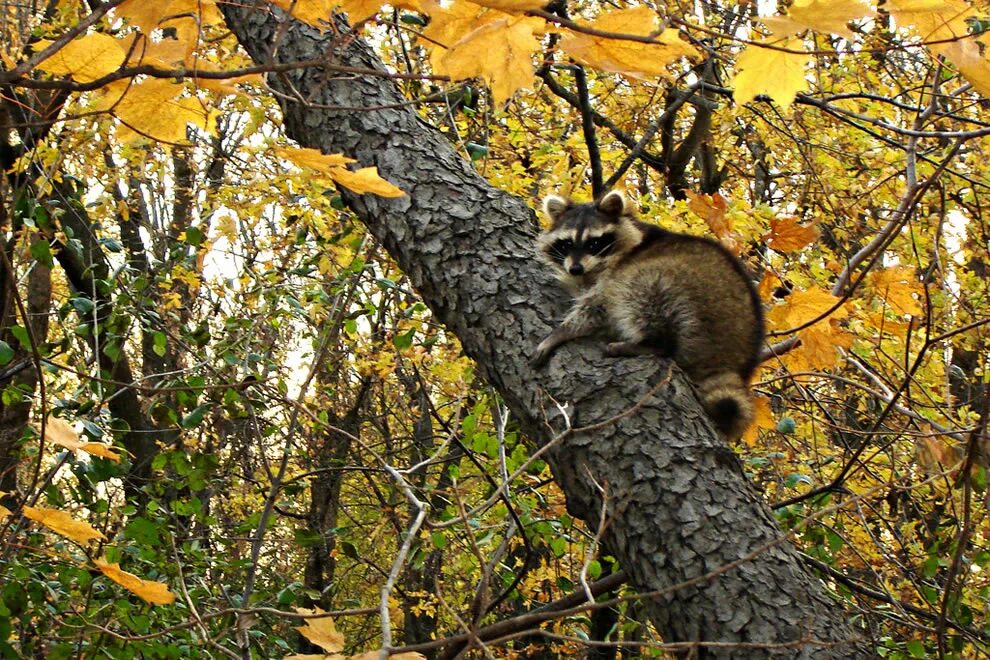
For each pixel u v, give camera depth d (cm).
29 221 465
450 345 776
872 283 411
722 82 802
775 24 179
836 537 488
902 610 462
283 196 671
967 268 836
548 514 646
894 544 662
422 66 608
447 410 916
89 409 488
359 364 833
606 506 261
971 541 528
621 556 277
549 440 300
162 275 647
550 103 830
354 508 1446
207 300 761
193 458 526
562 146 726
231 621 548
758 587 253
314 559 1125
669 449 279
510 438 563
